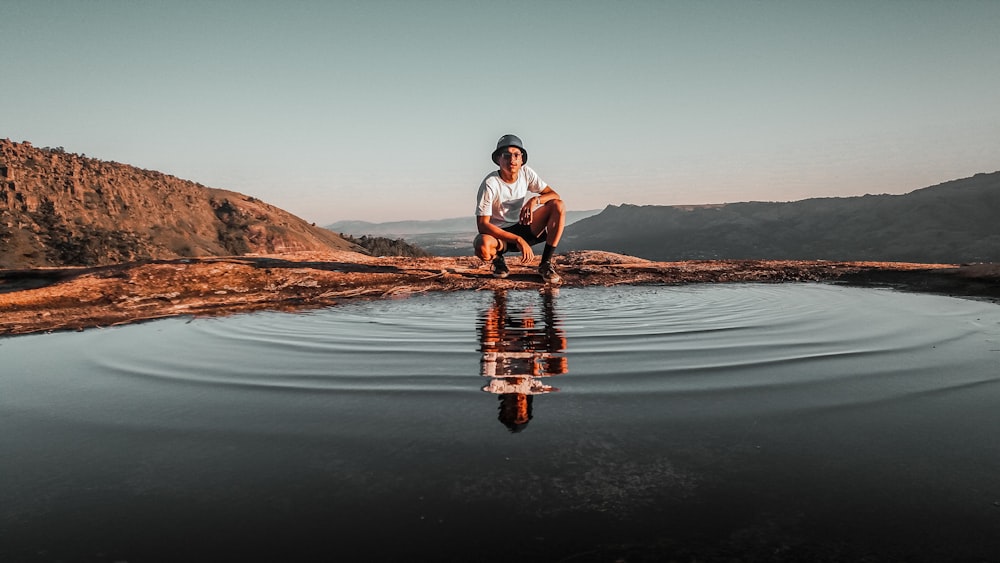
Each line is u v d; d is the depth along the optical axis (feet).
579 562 3.33
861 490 4.26
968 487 4.28
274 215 574.15
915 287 20.13
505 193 21.21
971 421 5.84
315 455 5.05
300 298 18.57
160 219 474.90
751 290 20.21
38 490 4.44
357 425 5.85
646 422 5.85
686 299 17.31
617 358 8.97
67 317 15.12
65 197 422.00
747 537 3.60
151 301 18.07
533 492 4.25
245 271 22.49
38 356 10.18
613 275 24.85
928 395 6.82
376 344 10.34
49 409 6.68
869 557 3.36
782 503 4.06
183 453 5.18
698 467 4.70
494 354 9.33
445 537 3.63
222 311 15.88
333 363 8.86
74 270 22.48
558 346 9.97
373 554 3.43
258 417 6.20
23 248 350.23
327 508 4.05
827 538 3.59
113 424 6.07
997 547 3.45
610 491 4.27
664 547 3.50
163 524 3.87
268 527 3.80
